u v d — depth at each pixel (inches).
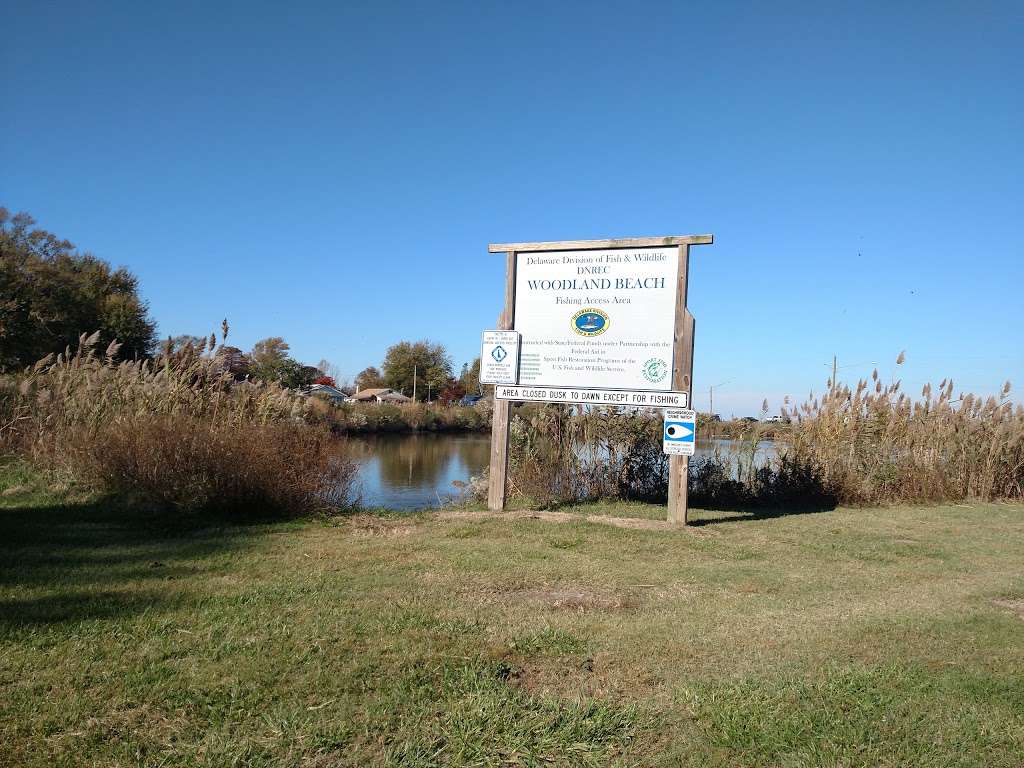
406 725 131.5
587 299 392.5
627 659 169.5
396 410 1549.0
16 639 164.9
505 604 214.8
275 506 363.9
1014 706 145.9
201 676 148.5
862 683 154.3
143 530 310.8
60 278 1530.5
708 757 124.3
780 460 516.1
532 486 458.3
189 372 461.7
